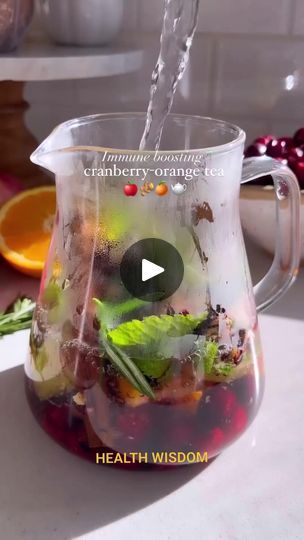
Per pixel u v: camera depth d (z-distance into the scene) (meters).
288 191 0.45
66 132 0.38
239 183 0.37
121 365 0.33
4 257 0.62
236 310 0.36
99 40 0.72
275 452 0.40
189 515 0.35
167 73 0.43
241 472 0.38
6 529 0.34
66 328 0.35
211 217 0.35
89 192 0.34
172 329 0.33
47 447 0.39
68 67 0.65
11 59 0.63
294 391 0.46
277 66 0.75
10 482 0.37
